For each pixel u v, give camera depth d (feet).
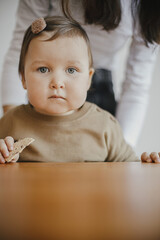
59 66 2.64
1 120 3.11
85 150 2.88
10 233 0.48
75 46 2.69
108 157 3.10
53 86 2.63
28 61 2.70
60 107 2.69
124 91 4.46
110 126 3.12
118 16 3.39
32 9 3.94
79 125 2.95
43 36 2.65
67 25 2.77
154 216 0.58
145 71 4.40
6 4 7.73
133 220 0.55
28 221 0.55
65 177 1.28
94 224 0.52
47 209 0.66
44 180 1.18
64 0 3.42
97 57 4.06
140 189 0.96
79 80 2.70
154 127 7.47
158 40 3.46
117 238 0.45
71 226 0.51
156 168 1.77
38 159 2.78
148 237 0.46
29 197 0.81
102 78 4.24
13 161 2.36
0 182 1.12
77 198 0.80
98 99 4.27
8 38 7.80
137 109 4.31
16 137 2.84
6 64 4.09
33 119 2.92
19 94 4.04
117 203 0.73
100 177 1.28
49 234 0.47
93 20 3.43
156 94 7.29
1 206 0.69
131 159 3.18
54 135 2.86
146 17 3.40
